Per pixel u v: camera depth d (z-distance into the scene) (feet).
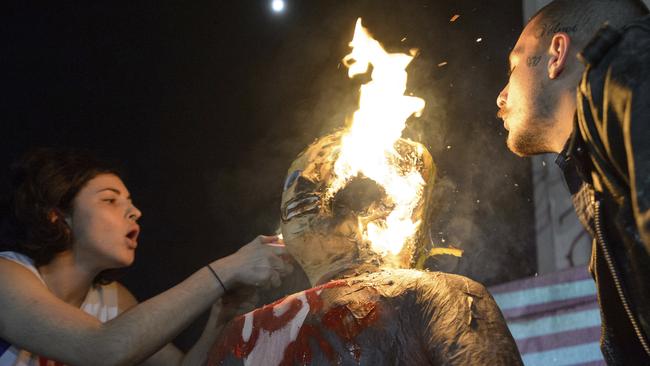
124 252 6.76
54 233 6.56
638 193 3.46
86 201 6.71
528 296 7.57
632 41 3.72
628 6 4.57
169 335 5.65
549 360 7.29
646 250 3.69
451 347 4.24
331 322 4.55
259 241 5.91
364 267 4.95
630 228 3.77
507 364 4.19
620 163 3.73
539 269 9.10
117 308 7.09
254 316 4.91
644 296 3.81
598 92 3.81
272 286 6.04
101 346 5.60
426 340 4.34
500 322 4.39
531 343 7.44
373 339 4.43
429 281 4.56
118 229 6.74
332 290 4.71
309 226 5.07
